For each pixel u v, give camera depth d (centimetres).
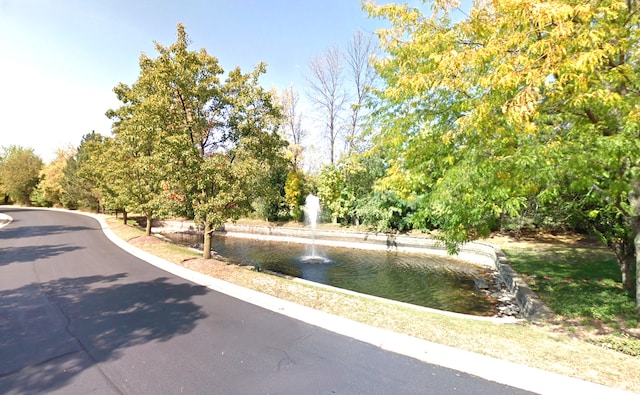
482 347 387
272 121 898
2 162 4728
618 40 326
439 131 513
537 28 311
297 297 586
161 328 445
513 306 758
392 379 319
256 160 837
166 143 802
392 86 576
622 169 394
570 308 583
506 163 378
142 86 936
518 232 1522
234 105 882
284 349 384
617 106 330
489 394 292
